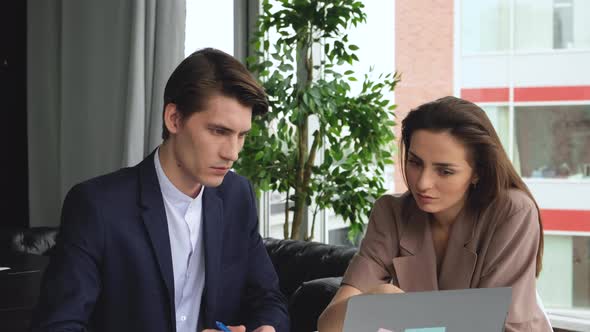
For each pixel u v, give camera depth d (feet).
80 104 14.25
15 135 15.51
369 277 4.90
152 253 4.59
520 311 4.50
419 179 4.48
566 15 10.15
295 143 11.25
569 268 10.53
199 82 4.17
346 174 10.70
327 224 12.98
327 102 10.32
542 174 10.59
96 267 4.46
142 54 12.76
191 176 4.46
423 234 4.91
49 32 14.90
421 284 4.83
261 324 5.03
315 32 11.64
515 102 10.71
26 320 6.31
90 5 14.02
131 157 12.73
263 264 5.37
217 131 4.23
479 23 10.89
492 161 4.51
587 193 10.24
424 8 11.32
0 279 8.16
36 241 11.96
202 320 4.92
